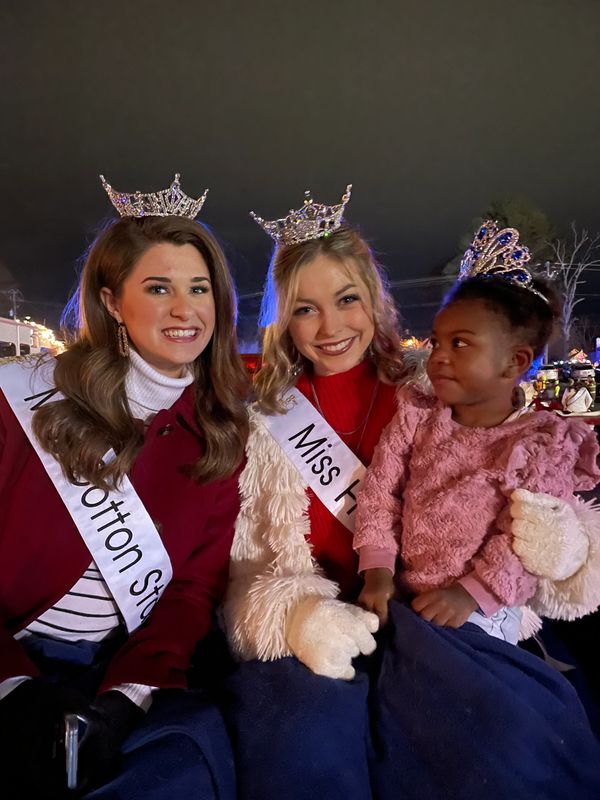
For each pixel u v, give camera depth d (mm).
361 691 1361
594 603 1370
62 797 1126
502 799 1156
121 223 1733
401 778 1251
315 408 2006
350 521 1829
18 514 1573
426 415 1688
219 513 1854
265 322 2182
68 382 1645
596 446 1448
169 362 1736
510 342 1511
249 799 1182
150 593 1688
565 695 1425
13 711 1202
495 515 1464
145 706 1432
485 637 1392
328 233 1925
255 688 1362
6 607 1559
